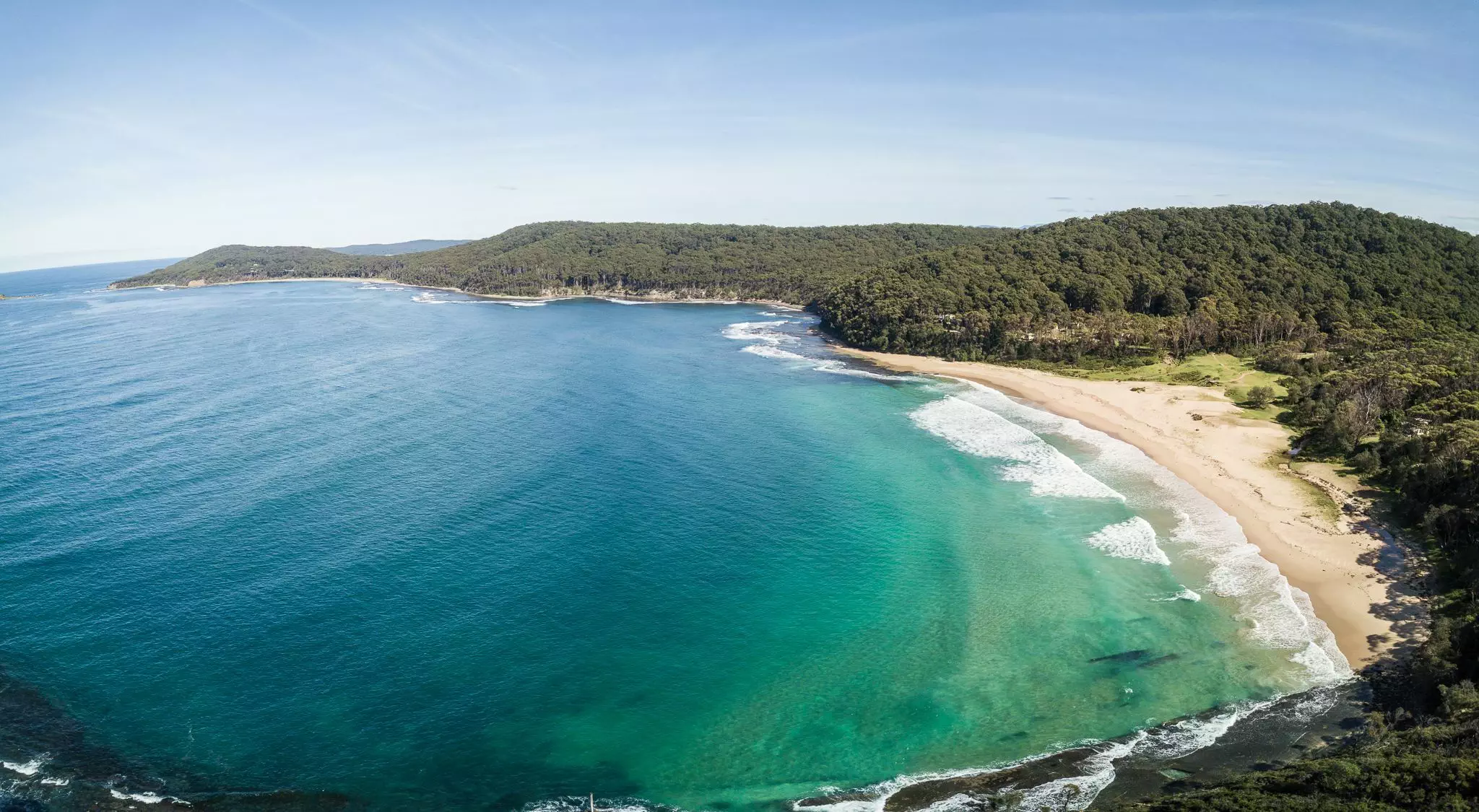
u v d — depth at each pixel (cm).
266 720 4256
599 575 5928
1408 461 7044
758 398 11712
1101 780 3719
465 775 3903
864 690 4597
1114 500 7256
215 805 3675
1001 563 6119
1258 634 4938
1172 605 5366
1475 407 7700
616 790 3825
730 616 5391
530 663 4816
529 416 10538
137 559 6009
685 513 7119
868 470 8288
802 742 4162
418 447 9031
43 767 3881
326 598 5497
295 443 9112
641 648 4997
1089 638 5044
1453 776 3008
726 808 3697
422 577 5844
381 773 3903
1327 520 6556
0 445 8819
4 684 4494
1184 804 3195
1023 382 12544
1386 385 9175
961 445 9112
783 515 7106
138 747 4038
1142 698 4400
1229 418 9725
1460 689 3847
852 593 5700
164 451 8700
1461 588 5156
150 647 4872
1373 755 3372
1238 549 6119
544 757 4041
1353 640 4806
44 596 5444
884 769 3941
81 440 9062
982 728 4222
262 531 6569
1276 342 13088
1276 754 3797
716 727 4288
